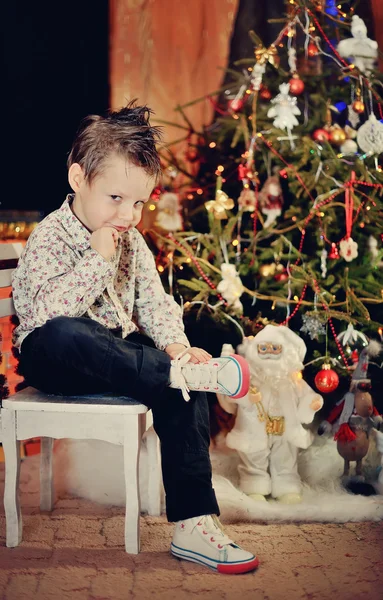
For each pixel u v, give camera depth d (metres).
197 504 1.51
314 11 2.46
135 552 1.56
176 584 1.42
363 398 1.93
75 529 1.69
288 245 2.40
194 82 3.08
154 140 1.60
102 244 1.54
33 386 1.63
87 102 3.21
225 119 2.46
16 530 1.59
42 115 3.19
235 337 2.49
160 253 2.50
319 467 2.02
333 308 2.43
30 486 1.99
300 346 1.98
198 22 3.06
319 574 1.46
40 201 3.23
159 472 1.81
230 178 2.57
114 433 1.52
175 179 2.70
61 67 3.18
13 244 1.89
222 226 2.56
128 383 1.49
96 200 1.59
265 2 3.02
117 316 1.67
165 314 1.79
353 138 2.47
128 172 1.55
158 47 3.07
